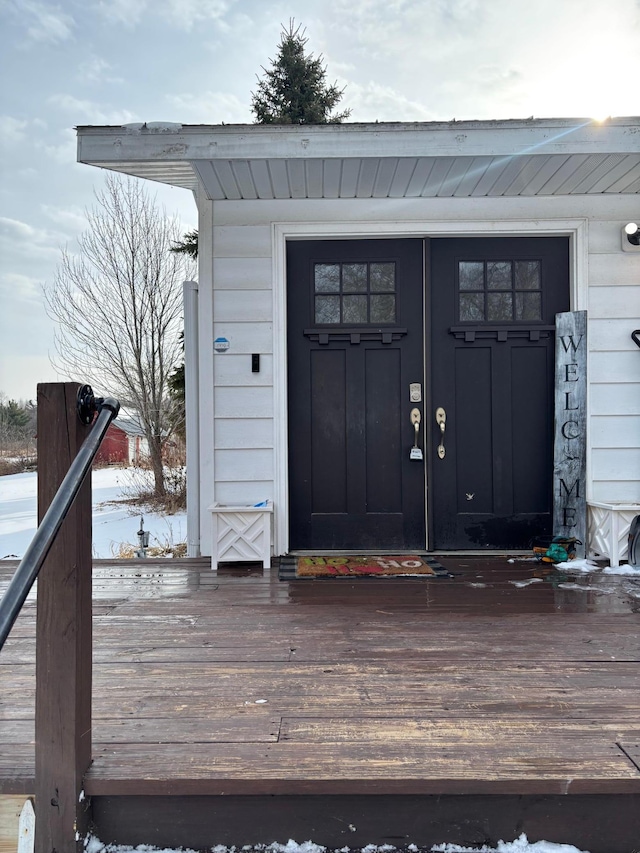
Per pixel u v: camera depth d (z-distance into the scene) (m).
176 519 10.02
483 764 1.48
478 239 4.21
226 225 4.13
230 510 3.74
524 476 4.19
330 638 2.42
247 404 4.14
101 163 3.61
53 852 1.41
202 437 4.14
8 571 3.76
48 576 1.42
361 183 3.86
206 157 3.41
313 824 1.49
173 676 2.03
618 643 2.33
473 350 4.21
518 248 4.21
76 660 1.41
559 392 4.07
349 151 3.41
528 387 4.20
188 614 2.77
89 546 1.50
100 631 2.52
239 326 4.14
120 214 12.24
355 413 4.21
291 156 3.40
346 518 4.20
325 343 4.20
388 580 3.44
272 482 4.14
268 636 2.45
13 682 2.00
